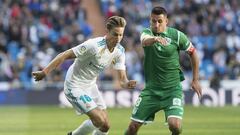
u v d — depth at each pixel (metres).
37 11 88.62
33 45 82.12
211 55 85.38
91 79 29.20
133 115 29.48
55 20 87.19
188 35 88.69
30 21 85.19
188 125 49.91
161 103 28.94
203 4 94.06
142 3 94.00
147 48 28.89
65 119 55.91
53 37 85.19
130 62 80.25
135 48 81.94
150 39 27.16
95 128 29.45
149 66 29.12
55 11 88.56
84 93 28.91
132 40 83.56
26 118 56.72
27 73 76.50
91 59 28.45
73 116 59.34
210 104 74.44
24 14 86.12
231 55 83.25
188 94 74.56
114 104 72.94
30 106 71.75
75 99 28.89
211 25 90.69
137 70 80.12
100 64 28.70
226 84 79.69
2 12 86.94
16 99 72.38
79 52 28.09
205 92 74.38
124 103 73.12
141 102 29.25
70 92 29.00
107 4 95.25
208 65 84.75
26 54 78.44
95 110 28.55
